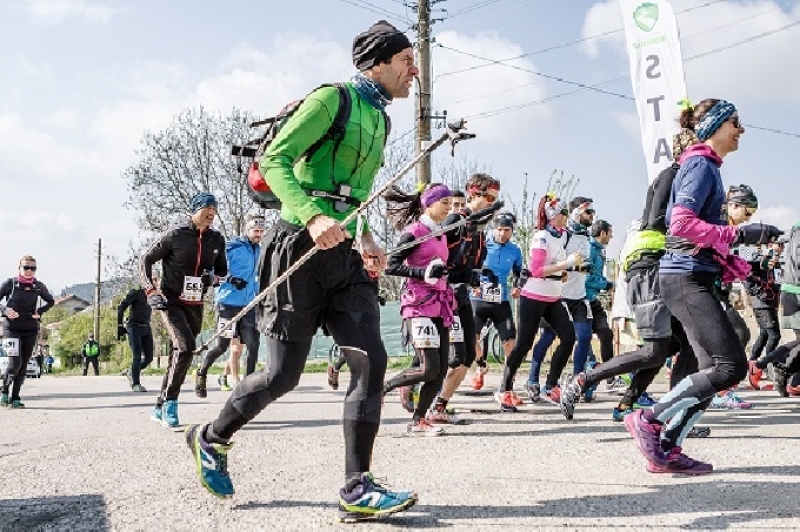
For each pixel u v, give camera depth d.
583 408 7.06
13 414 7.86
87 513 3.35
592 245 8.22
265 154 3.05
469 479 3.85
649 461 3.90
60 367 67.38
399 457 4.59
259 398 3.27
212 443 3.38
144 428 6.23
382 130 3.31
